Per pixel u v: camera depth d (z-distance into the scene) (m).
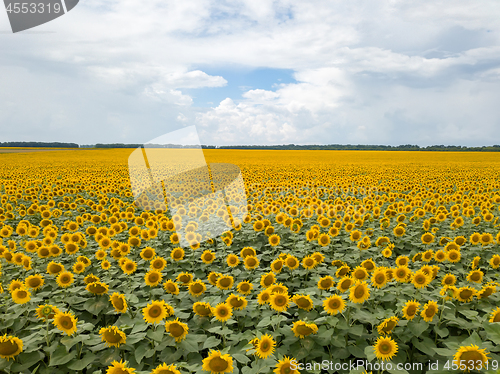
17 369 3.80
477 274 5.45
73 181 23.83
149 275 5.71
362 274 5.04
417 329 4.24
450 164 50.12
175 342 4.15
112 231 8.88
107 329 3.89
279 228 10.21
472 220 10.67
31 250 7.52
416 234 9.78
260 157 68.25
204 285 5.48
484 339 4.25
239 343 4.39
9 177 26.05
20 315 5.19
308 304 4.60
